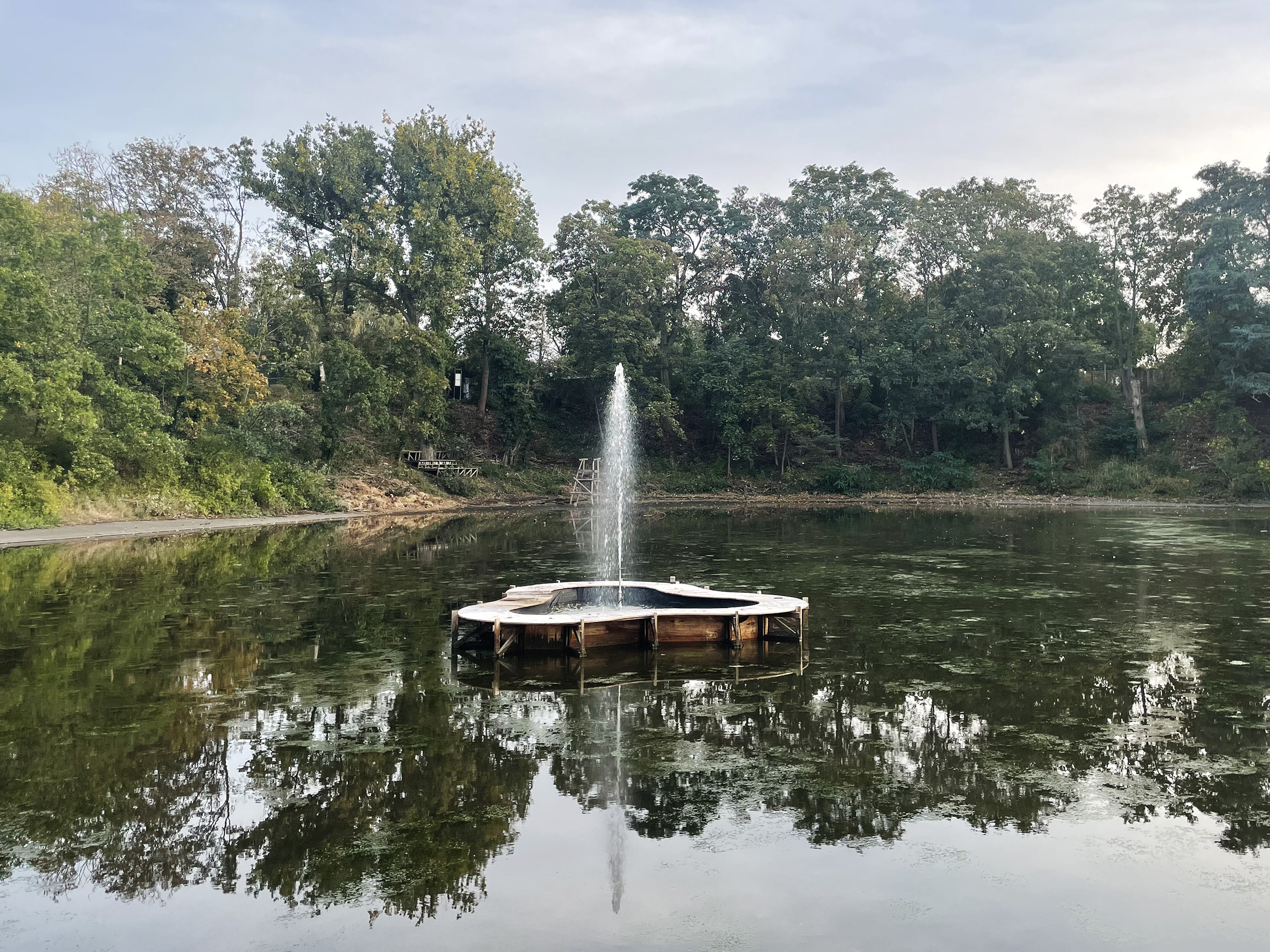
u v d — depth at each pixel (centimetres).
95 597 1527
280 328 4628
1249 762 726
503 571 1925
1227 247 4675
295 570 1909
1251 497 4488
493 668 1053
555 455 5600
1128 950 452
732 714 866
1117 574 1875
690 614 1169
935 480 5197
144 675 999
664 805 641
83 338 3053
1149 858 558
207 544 2442
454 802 645
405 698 918
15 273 2673
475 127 4947
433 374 4519
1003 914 488
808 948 453
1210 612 1412
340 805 636
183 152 4619
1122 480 4834
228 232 4884
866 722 839
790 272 5338
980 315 5075
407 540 2673
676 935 464
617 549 2408
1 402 2689
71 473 2869
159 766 712
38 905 499
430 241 4594
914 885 521
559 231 5462
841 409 5534
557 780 689
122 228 3303
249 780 685
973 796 658
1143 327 5747
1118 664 1062
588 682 990
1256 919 482
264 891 515
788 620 1218
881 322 5472
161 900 504
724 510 4450
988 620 1352
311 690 944
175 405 3581
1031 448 5403
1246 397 5103
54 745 759
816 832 596
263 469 3656
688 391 5728
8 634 1212
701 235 5884
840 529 3108
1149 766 717
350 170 4584
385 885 522
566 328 5456
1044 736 794
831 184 5712
